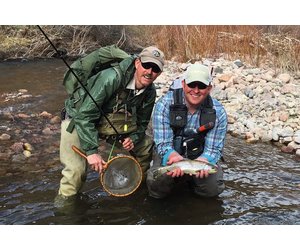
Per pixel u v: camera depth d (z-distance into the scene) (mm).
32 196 2320
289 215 2225
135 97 2125
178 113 2139
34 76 5148
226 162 2863
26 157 2797
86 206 2236
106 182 2113
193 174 2082
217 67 5078
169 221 2146
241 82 4535
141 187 2434
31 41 6438
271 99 3982
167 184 2260
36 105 3969
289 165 2855
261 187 2527
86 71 2141
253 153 3039
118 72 2053
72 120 2152
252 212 2244
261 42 5879
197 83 2010
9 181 2473
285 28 6492
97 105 2053
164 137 2170
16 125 3400
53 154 2863
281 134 3268
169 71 5430
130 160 2125
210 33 6164
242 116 3730
